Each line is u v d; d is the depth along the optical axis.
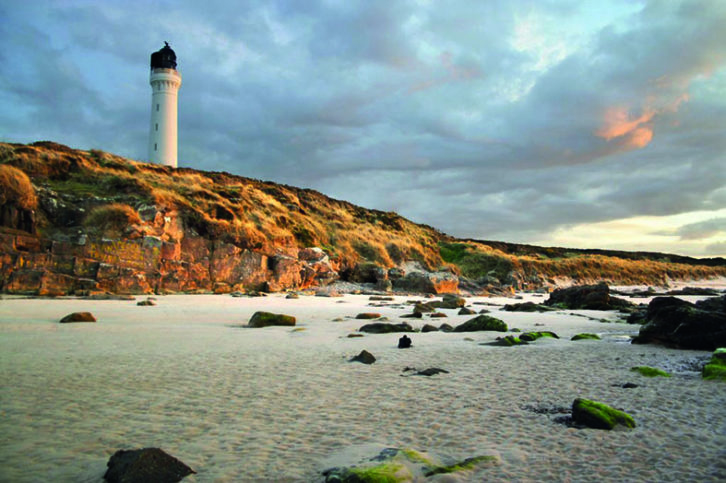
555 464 5.13
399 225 79.56
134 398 7.91
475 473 4.82
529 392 8.59
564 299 36.47
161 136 64.31
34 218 32.34
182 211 40.03
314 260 48.47
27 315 20.19
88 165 44.03
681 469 5.00
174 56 66.19
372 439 5.96
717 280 115.25
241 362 11.31
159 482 4.53
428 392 8.55
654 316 16.19
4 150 39.00
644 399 8.10
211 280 38.72
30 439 5.84
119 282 32.44
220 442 5.84
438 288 49.28
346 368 10.77
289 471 4.90
